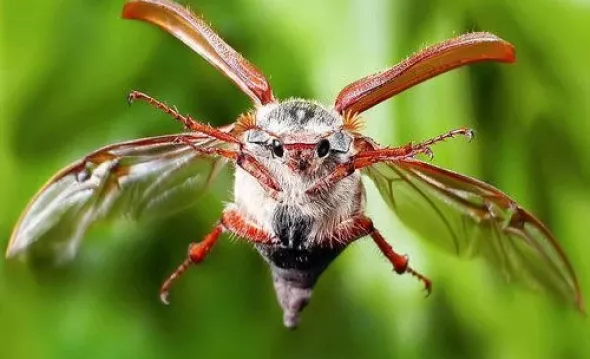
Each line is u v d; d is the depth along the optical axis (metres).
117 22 0.20
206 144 0.16
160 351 0.21
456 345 0.20
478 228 0.18
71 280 0.21
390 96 0.15
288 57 0.19
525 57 0.20
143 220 0.18
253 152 0.15
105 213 0.17
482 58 0.15
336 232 0.15
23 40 0.20
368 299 0.19
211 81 0.20
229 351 0.21
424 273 0.19
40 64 0.20
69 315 0.21
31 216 0.17
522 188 0.21
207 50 0.15
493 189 0.17
